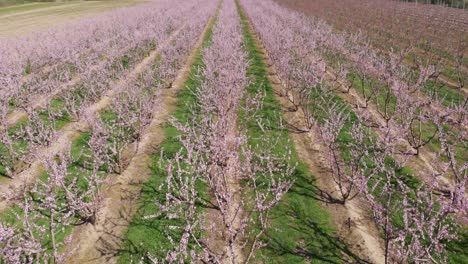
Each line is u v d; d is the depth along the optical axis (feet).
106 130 39.55
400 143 41.68
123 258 25.77
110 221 29.32
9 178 34.73
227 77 50.75
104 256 25.96
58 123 46.62
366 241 27.55
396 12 153.07
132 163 37.60
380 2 195.11
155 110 48.29
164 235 27.84
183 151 40.14
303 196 32.78
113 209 30.71
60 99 54.29
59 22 135.03
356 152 35.65
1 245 22.57
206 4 191.52
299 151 40.88
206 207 30.81
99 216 29.81
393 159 38.04
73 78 63.77
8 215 28.68
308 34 90.58
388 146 33.94
